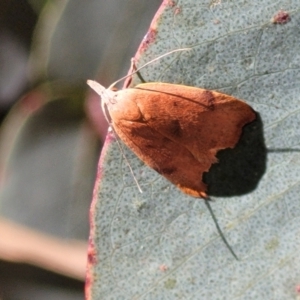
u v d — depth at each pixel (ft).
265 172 0.47
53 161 0.55
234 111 0.47
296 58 0.47
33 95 0.55
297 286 0.47
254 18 0.47
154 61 0.48
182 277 0.47
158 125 0.47
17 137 0.55
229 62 0.47
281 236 0.47
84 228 0.55
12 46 0.56
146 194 0.48
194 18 0.47
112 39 0.54
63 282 0.55
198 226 0.47
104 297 0.48
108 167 0.48
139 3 0.53
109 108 0.48
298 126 0.47
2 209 0.55
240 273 0.47
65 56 0.54
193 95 0.47
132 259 0.48
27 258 0.55
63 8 0.54
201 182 0.47
